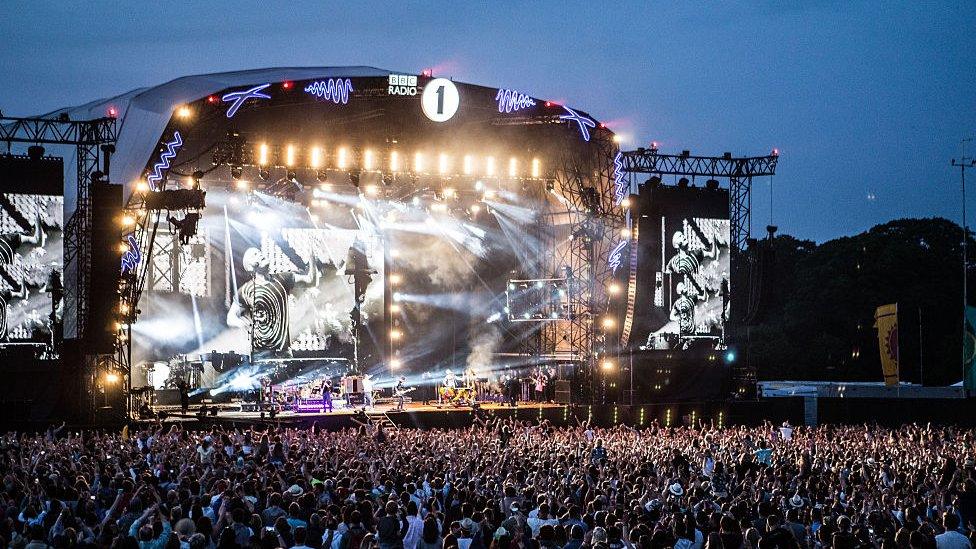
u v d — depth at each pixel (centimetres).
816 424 5816
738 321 5975
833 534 1306
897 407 5869
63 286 4597
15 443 3072
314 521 1502
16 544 1380
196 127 4869
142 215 4869
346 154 5219
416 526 1631
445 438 3441
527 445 3250
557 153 5697
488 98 5206
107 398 4641
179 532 1456
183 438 3719
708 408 5650
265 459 2822
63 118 4591
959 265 8888
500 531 1336
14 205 4456
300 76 5012
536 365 6094
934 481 2328
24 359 4456
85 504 1661
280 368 5844
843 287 8762
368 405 5494
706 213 5662
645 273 5525
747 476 2448
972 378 6316
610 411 5459
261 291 5816
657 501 1831
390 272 6209
